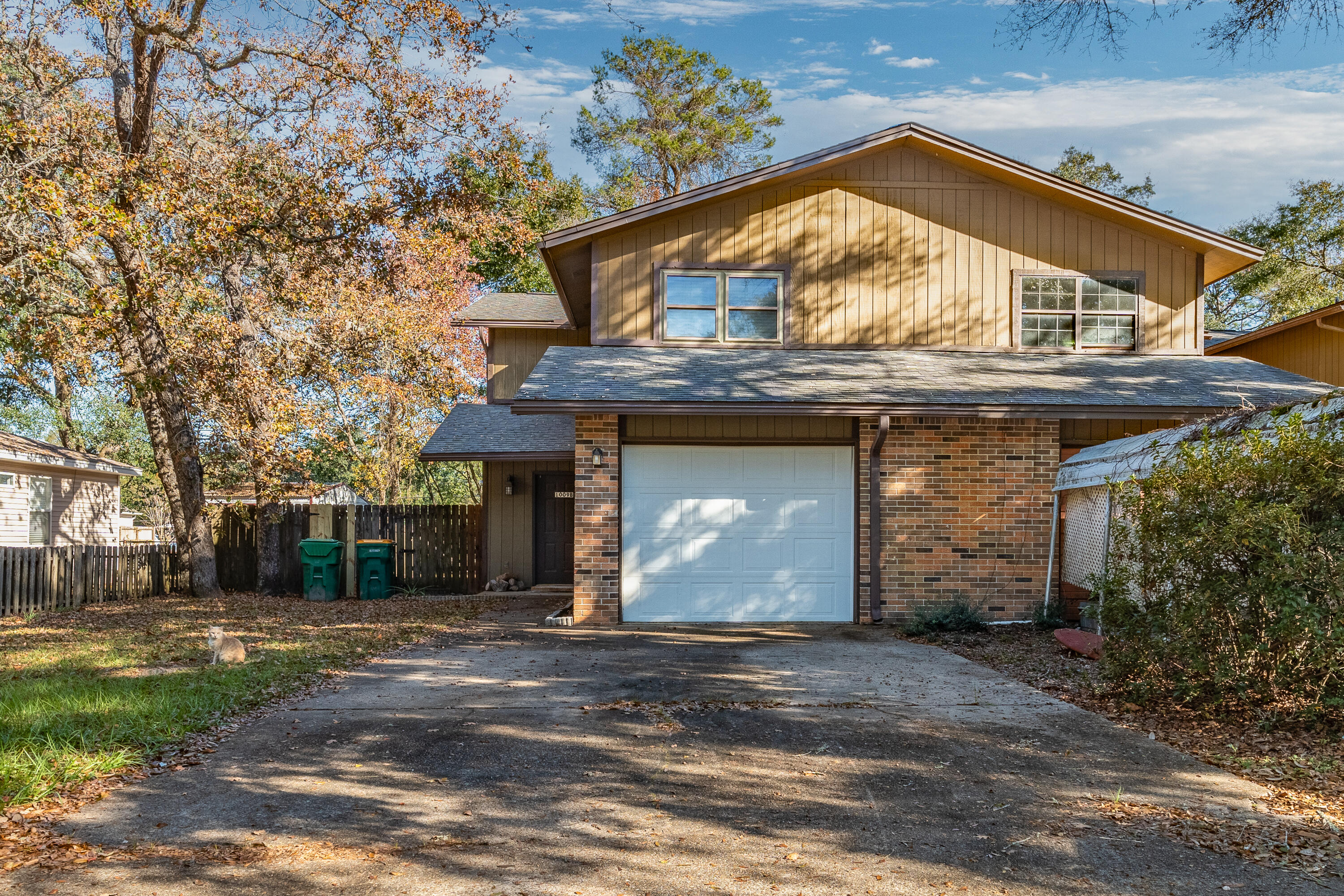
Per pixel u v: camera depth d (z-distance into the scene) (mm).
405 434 27938
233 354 15750
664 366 12305
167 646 10219
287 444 16703
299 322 18438
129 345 15750
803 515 11992
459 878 3984
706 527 11914
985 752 5777
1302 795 4910
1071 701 7125
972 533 11875
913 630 10742
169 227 14414
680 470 11922
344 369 20000
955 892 3846
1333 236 29594
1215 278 15195
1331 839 4332
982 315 13508
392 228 15500
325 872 4023
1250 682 6285
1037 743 5957
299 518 17812
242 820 4637
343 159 14789
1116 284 13656
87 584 15570
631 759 5648
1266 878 3957
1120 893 3830
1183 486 6793
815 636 10672
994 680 7910
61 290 13539
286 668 8492
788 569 11953
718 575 11906
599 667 8578
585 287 15984
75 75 14219
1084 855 4219
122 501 39312
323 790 5102
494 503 17797
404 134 14844
